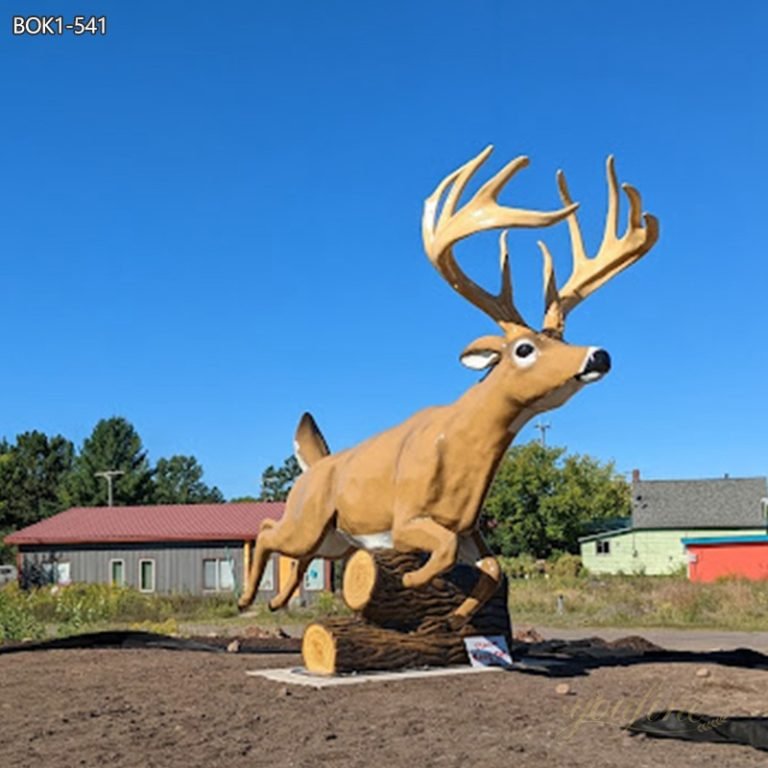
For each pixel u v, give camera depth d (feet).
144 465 195.72
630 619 70.64
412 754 19.58
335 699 24.70
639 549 156.04
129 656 34.12
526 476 165.58
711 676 28.32
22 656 34.63
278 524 31.19
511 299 25.90
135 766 18.93
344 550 30.45
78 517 106.63
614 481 175.73
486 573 26.76
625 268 27.17
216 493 248.32
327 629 27.81
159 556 99.19
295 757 19.45
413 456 26.27
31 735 21.54
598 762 18.81
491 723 22.16
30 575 101.55
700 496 159.84
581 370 24.02
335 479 29.14
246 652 37.04
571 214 26.22
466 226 25.14
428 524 25.76
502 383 25.16
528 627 66.49
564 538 165.37
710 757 19.12
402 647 28.37
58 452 216.74
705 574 129.18
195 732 21.65
